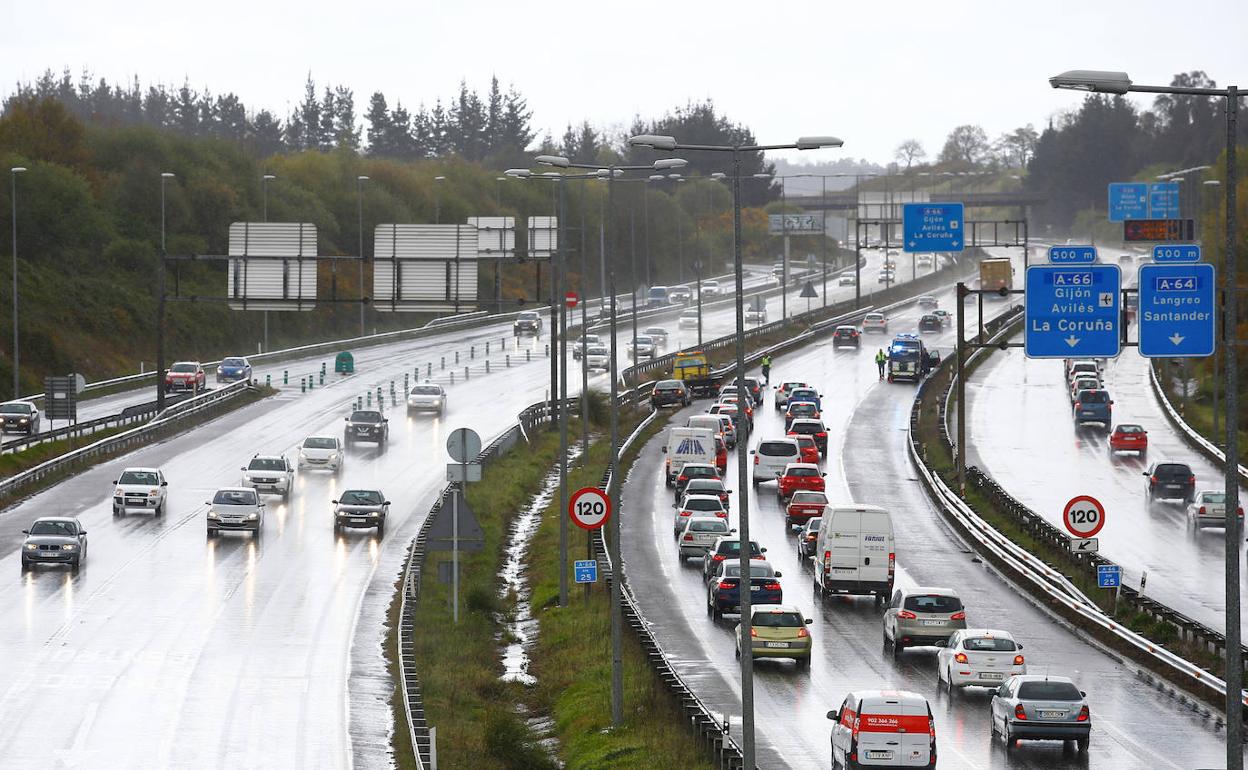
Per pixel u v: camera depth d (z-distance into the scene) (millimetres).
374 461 182375
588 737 78500
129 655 92438
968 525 141625
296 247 150750
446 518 101250
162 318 198000
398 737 75562
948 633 96625
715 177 104750
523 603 119812
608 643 98875
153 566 120875
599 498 83625
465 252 147625
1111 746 74062
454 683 90500
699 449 172000
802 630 93688
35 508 144500
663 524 150750
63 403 192125
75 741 74000
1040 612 110562
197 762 71000
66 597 108312
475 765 72375
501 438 188125
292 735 76312
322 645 96750
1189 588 118312
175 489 157875
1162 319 66375
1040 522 133875
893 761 65000
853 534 115000
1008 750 72938
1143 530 145375
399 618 103312
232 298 152375
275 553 128125
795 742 75750
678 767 69562
